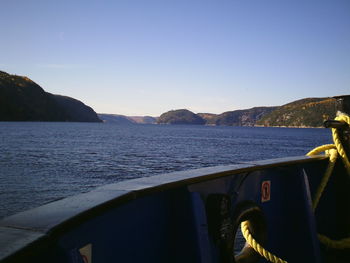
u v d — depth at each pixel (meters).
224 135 141.12
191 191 2.04
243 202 2.52
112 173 31.20
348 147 3.30
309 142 101.25
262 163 2.69
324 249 3.36
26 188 23.36
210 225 2.11
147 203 1.87
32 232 1.07
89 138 90.12
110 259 1.58
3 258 0.87
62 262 1.24
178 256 1.97
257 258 2.66
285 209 3.03
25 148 54.22
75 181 26.64
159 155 49.03
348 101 3.33
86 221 1.37
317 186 3.49
